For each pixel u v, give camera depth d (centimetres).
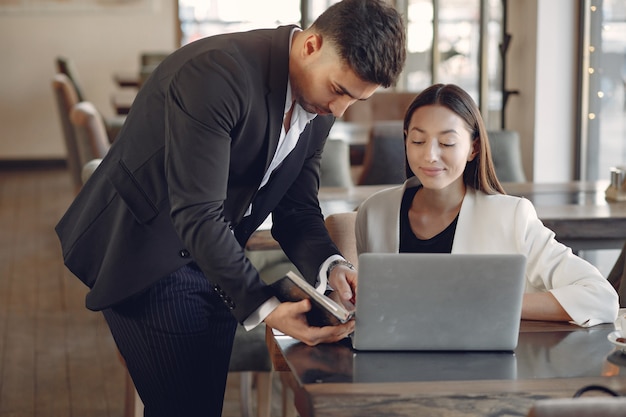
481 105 573
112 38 1059
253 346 288
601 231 321
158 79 202
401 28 182
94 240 216
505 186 406
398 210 235
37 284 570
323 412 156
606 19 498
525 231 225
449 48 656
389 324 180
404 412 156
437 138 219
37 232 721
